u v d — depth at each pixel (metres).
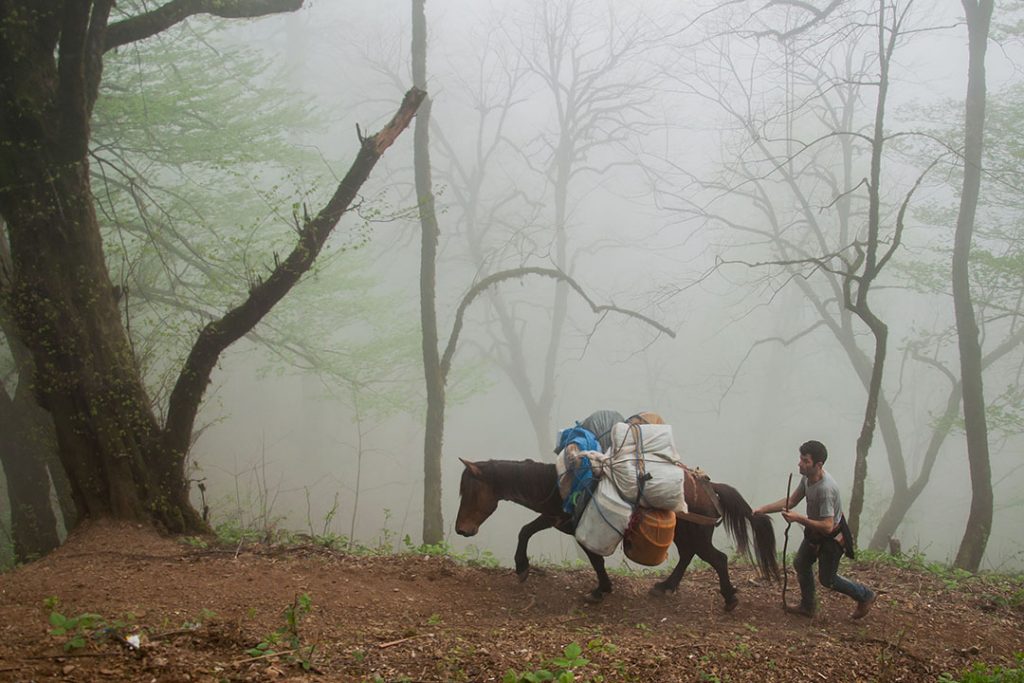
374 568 8.12
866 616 7.68
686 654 5.97
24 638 5.58
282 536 9.64
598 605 7.71
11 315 9.51
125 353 9.79
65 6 8.53
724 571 7.58
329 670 5.12
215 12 10.98
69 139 9.29
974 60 14.66
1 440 12.83
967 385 14.09
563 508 7.66
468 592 7.77
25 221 9.25
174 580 7.38
